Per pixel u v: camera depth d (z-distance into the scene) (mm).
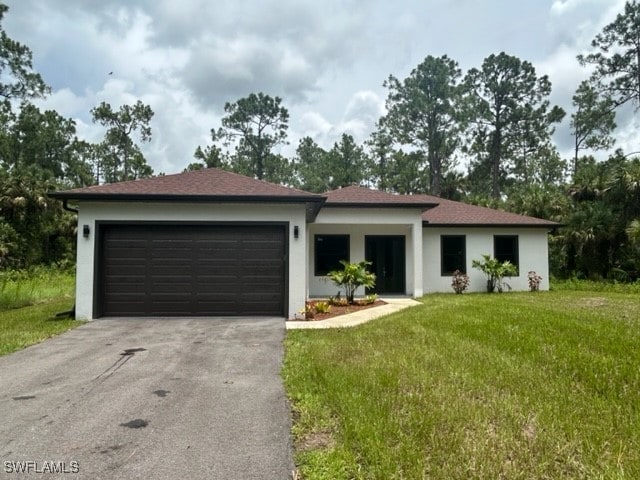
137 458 3250
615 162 24062
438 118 36938
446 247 16047
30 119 40188
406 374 4977
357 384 4648
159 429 3768
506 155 38625
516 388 4488
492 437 3389
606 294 14016
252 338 7512
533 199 24359
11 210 23188
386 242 15914
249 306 9867
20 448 3414
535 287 15797
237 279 9883
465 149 38000
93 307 9500
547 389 4438
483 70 36969
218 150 39406
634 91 27828
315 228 15539
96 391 4766
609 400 4113
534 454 3121
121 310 9688
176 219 9781
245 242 9938
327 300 13078
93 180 44781
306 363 5730
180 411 4176
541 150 38125
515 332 6801
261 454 3305
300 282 9805
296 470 3066
